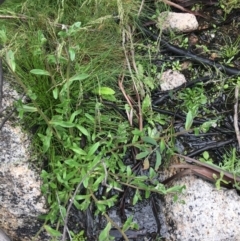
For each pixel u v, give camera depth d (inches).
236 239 65.3
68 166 67.7
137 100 76.2
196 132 67.8
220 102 77.3
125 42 79.3
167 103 77.4
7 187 67.4
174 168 71.2
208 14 84.8
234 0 83.6
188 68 80.4
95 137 70.4
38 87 71.2
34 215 67.5
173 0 85.4
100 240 59.3
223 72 78.7
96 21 72.0
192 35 83.1
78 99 71.7
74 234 69.1
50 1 80.8
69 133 70.0
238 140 71.5
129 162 73.0
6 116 68.4
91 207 70.6
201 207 66.9
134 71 77.5
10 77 71.7
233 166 69.1
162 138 67.9
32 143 69.4
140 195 71.5
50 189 67.7
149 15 83.4
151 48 80.7
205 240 65.6
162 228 70.2
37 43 73.0
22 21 78.1
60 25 74.3
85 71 73.0
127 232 70.6
